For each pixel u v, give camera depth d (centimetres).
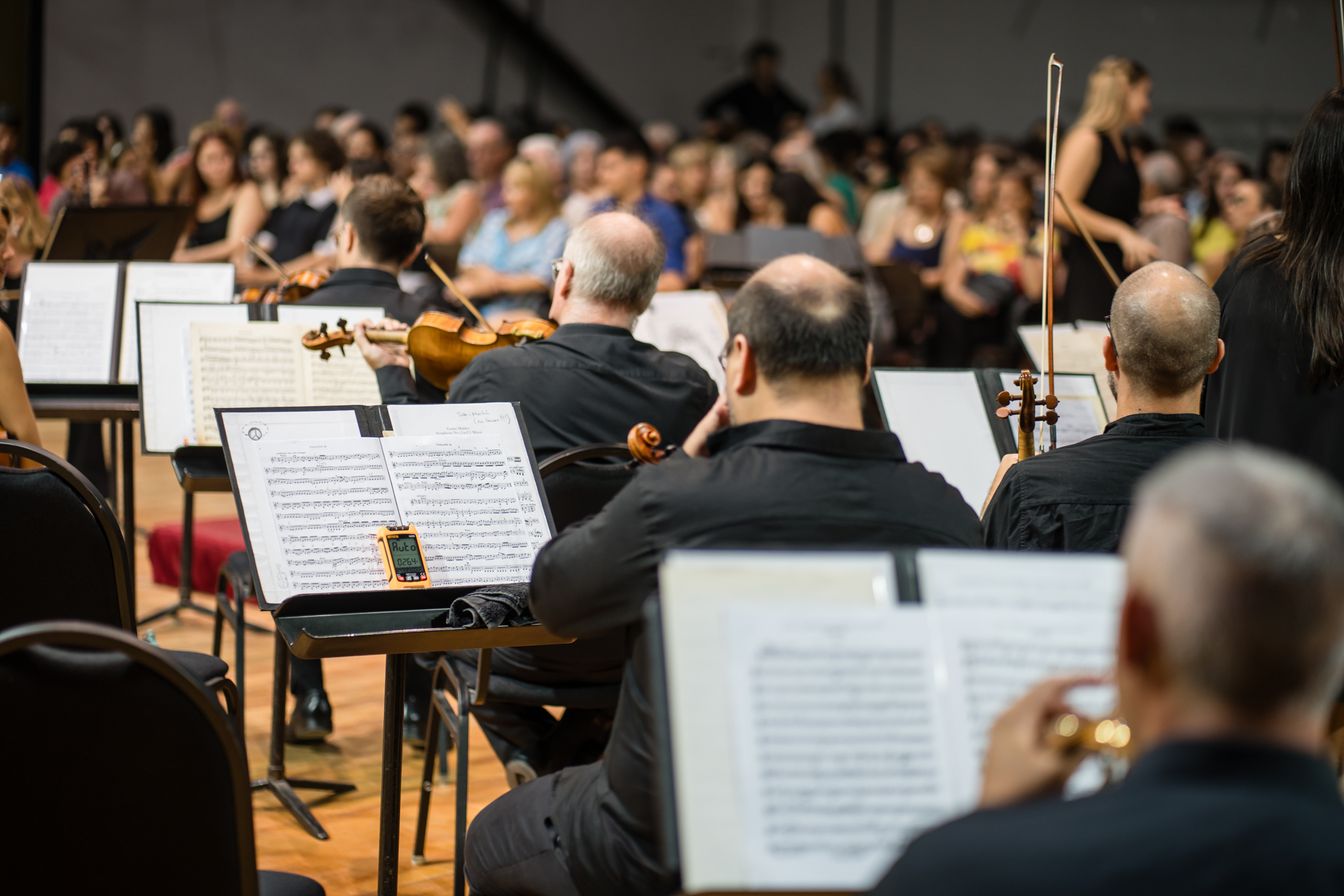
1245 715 159
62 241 793
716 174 1583
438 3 2039
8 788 239
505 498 379
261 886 294
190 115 1875
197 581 763
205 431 519
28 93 1738
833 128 1920
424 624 336
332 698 627
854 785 207
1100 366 588
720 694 207
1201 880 152
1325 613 155
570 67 2155
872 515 268
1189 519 159
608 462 416
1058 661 217
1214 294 375
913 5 2098
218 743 245
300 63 1948
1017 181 1224
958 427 504
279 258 1094
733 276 1009
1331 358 373
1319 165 371
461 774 420
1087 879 153
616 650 418
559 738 441
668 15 2250
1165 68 1889
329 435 370
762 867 203
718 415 299
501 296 1073
